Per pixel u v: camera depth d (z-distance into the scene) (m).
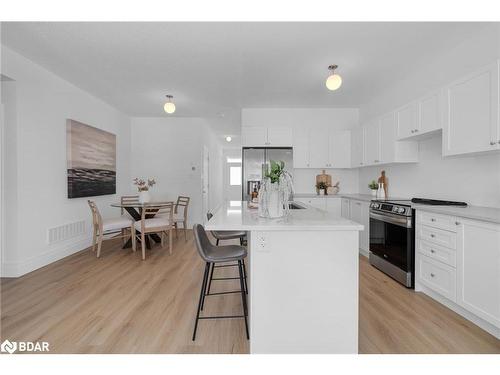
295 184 5.38
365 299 2.56
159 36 2.69
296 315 1.70
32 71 3.29
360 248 4.06
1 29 2.58
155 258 3.88
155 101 4.89
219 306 2.43
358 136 4.71
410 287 2.81
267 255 1.69
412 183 3.71
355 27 2.54
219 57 3.12
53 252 3.68
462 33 2.64
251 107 5.23
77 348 1.83
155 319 2.20
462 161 2.86
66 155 3.92
